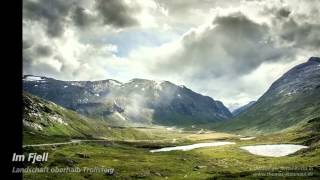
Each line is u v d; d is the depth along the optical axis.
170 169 167.62
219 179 132.38
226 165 185.25
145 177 147.50
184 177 146.12
